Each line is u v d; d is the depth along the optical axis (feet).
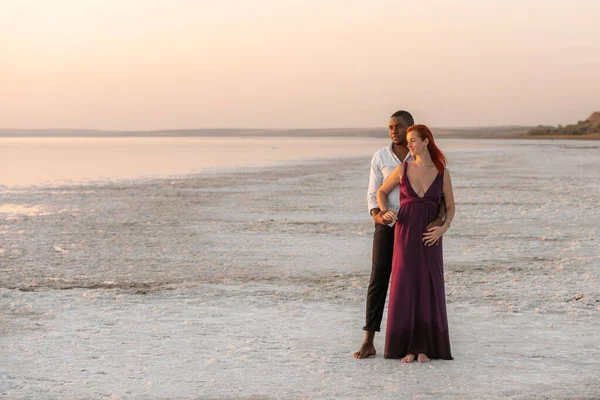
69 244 43.32
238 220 55.31
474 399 17.02
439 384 18.08
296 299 27.99
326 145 409.90
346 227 50.80
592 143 407.64
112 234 47.65
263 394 17.44
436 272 20.10
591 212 59.47
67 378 18.66
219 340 22.16
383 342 21.95
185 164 156.66
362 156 201.36
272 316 25.21
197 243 43.47
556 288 29.66
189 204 68.08
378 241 20.65
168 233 48.06
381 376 18.74
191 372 19.10
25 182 100.48
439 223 20.07
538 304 26.84
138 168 139.85
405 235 20.13
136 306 26.81
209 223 53.47
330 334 22.86
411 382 18.25
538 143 414.00
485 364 19.67
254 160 177.06
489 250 40.11
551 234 46.57
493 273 33.22
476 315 25.12
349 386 17.97
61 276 33.27
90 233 48.19
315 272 33.96
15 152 270.05
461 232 47.67
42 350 21.12
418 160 20.20
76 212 61.77
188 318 24.97
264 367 19.51
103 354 20.72
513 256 38.06
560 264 35.45
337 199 72.54
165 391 17.67
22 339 22.29
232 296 28.55
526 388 17.78
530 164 148.15
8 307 26.68
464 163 153.17
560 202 68.03
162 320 24.67
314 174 116.57
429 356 20.21
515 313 25.41
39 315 25.50
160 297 28.43
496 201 69.31
